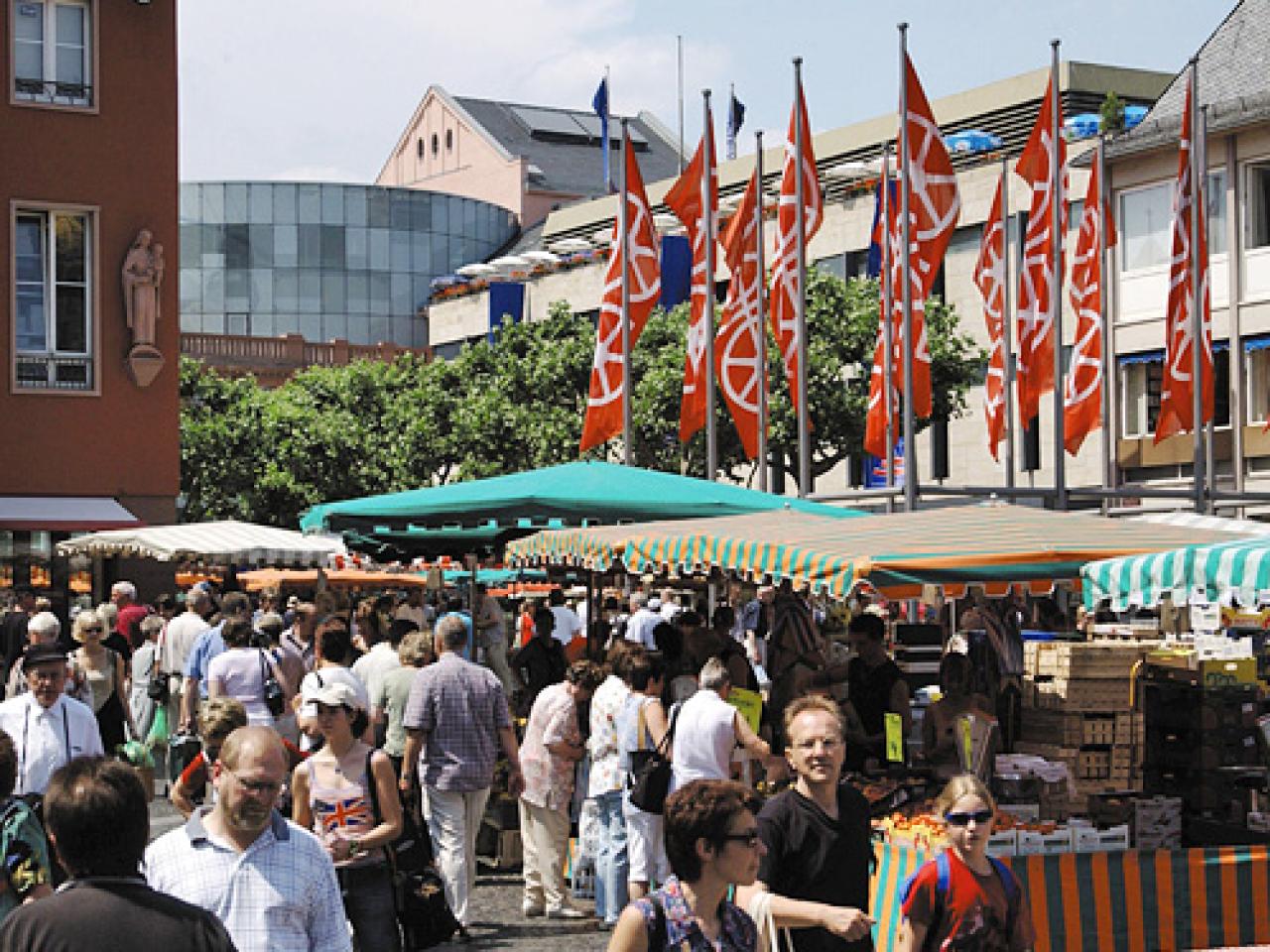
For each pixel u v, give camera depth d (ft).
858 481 195.21
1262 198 138.21
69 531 103.14
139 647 74.13
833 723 25.39
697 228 96.68
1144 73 205.77
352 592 121.70
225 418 199.11
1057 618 81.87
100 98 105.09
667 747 40.14
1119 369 148.15
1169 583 37.17
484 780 42.50
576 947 41.75
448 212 297.33
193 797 35.32
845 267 204.54
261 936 20.98
